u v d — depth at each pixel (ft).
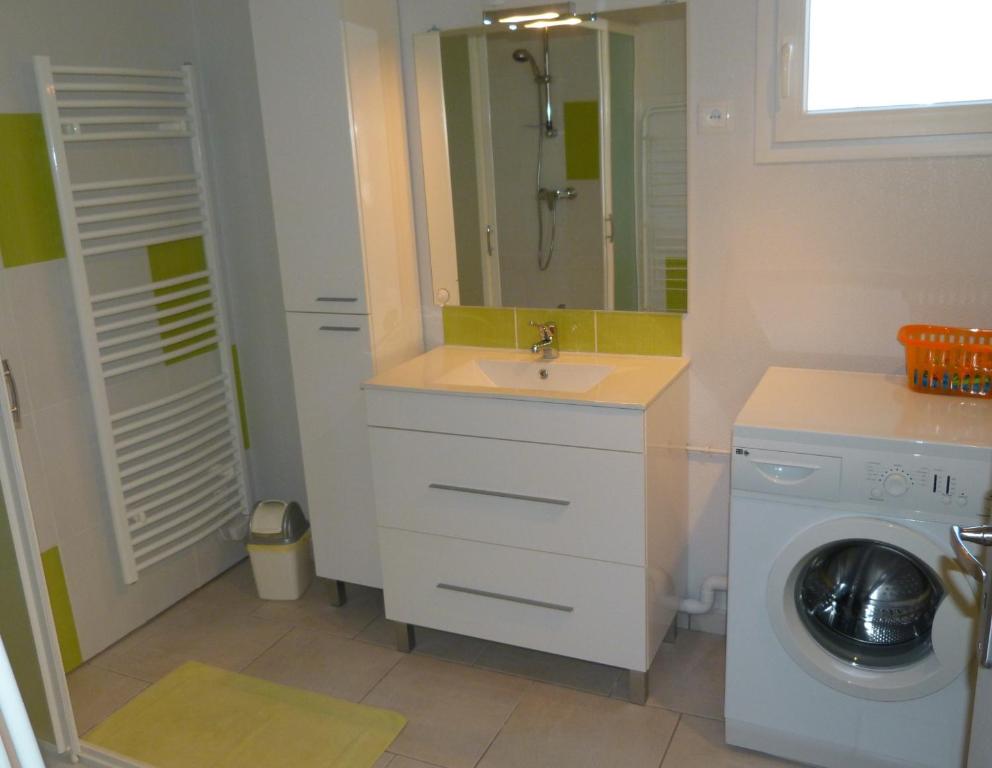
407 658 9.15
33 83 8.32
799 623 6.99
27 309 8.45
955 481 6.17
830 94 7.70
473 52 8.78
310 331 9.25
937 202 7.47
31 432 8.59
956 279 7.56
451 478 8.30
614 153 8.44
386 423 8.45
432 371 8.77
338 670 9.01
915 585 6.88
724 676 8.57
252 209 10.29
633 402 7.29
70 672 9.18
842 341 8.07
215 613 10.20
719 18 7.77
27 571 7.14
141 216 9.41
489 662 9.00
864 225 7.75
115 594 9.61
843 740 7.04
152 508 9.71
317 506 9.81
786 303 8.18
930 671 6.50
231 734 8.14
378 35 8.73
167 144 9.71
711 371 8.62
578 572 7.97
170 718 8.40
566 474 7.75
